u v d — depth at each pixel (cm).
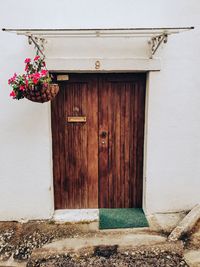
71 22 365
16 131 387
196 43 374
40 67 335
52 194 415
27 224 394
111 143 417
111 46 372
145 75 398
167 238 347
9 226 390
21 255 331
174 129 392
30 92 307
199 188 409
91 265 307
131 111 408
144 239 346
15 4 361
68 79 397
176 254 319
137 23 366
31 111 383
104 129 412
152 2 364
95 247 333
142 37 371
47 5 362
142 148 418
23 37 366
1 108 380
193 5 367
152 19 367
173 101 386
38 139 389
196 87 384
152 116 388
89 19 365
